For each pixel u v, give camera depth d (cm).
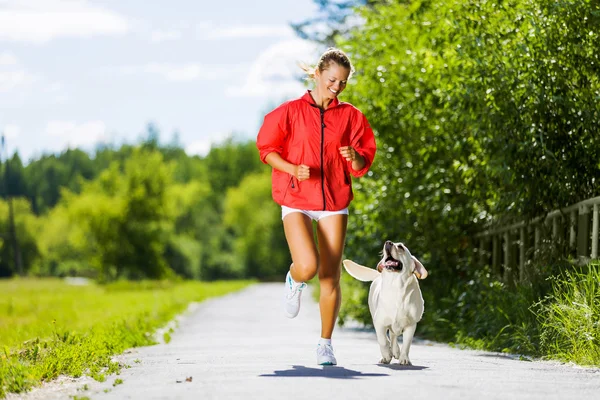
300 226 765
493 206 1388
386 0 1786
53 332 1084
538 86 1123
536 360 936
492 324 1194
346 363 820
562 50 1116
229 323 1916
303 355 936
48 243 11231
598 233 1051
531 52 1130
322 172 765
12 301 3266
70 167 16762
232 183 13875
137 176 6875
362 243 1741
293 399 585
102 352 956
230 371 748
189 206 11119
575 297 959
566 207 1184
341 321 1780
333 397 593
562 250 1168
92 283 7100
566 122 1119
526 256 1302
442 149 1603
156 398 601
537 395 612
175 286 5362
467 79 1212
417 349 1106
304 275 760
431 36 1395
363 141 779
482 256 1706
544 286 1119
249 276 10525
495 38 1188
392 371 745
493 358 952
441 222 1658
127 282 5959
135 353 1055
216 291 4219
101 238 6762
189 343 1277
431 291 1631
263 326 1811
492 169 1200
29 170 16488
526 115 1155
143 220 6862
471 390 629
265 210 10638
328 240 774
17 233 12144
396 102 1655
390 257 774
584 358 872
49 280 9356
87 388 671
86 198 6831
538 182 1159
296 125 763
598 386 666
